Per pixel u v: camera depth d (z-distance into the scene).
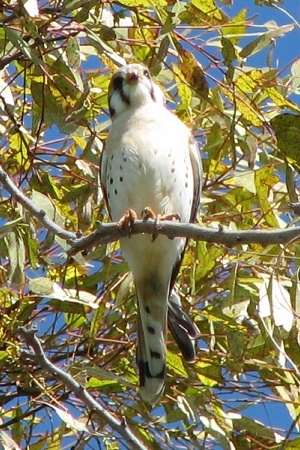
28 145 9.72
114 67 10.24
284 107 9.41
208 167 10.09
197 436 9.84
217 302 9.89
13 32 8.70
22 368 9.66
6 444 8.86
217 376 9.76
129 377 9.91
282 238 7.33
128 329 10.05
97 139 10.19
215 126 9.94
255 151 9.52
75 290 9.77
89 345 9.52
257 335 9.70
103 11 9.99
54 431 9.55
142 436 9.56
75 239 8.08
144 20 10.07
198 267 9.53
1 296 9.56
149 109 10.09
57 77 9.39
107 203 10.02
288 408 9.64
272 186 9.59
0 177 8.14
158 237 9.56
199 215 10.27
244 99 9.45
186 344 9.36
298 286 8.88
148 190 9.80
